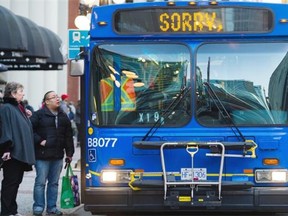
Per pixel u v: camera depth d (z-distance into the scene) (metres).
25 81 46.44
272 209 12.69
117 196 12.81
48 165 15.74
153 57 13.24
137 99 13.18
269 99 13.01
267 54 13.14
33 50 30.09
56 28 49.44
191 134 12.96
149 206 12.74
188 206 12.56
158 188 12.70
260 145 12.84
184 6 13.24
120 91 13.21
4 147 14.12
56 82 51.44
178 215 14.78
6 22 24.67
